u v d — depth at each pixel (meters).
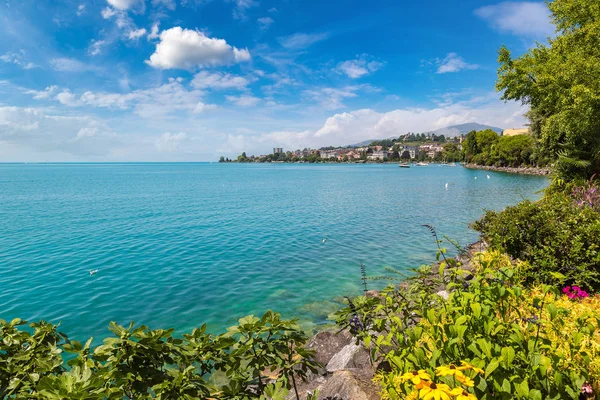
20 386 2.69
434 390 2.11
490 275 3.49
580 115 21.77
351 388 4.17
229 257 18.73
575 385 2.80
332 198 50.47
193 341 2.91
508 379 2.69
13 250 20.64
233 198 52.16
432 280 4.39
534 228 7.54
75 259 18.58
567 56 22.97
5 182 97.44
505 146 123.62
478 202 42.59
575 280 6.45
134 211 38.25
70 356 9.02
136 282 14.85
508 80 25.39
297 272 16.03
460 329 2.79
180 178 122.62
